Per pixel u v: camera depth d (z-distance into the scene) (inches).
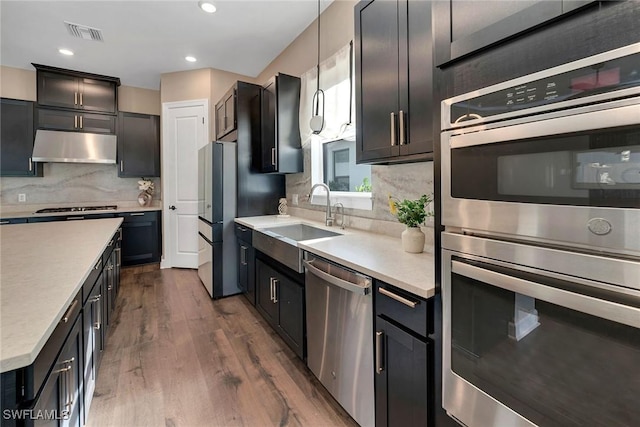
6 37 127.0
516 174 32.2
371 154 68.9
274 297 92.6
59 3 104.3
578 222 27.6
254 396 68.7
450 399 40.3
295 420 61.9
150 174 190.9
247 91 133.3
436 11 41.9
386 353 50.3
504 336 34.3
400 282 45.8
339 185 112.0
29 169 158.2
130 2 104.0
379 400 51.9
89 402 60.9
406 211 64.3
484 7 35.8
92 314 64.3
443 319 41.0
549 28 29.4
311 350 72.5
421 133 56.1
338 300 61.4
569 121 27.4
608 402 26.6
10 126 153.5
